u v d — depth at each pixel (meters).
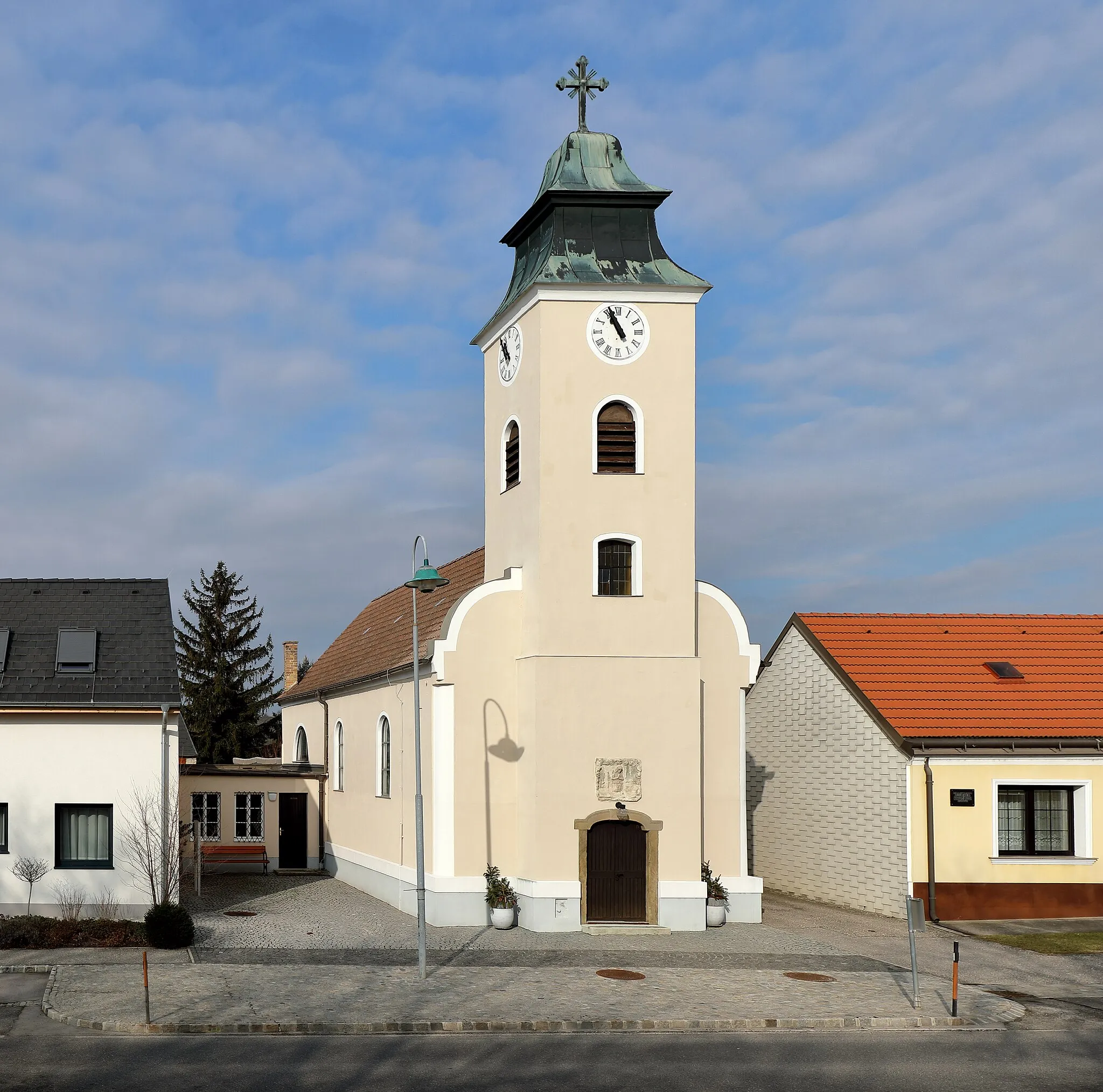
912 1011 18.78
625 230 27.58
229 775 37.47
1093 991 20.80
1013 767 28.16
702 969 21.80
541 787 25.53
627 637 26.23
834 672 30.89
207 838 37.28
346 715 36.03
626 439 26.75
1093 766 28.41
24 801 24.94
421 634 31.44
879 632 32.50
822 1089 14.93
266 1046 16.47
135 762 25.22
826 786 31.27
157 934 23.02
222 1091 14.30
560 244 27.20
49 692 25.27
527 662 26.20
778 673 33.97
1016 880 27.92
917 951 24.05
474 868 26.31
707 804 27.20
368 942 24.20
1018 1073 15.80
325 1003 18.58
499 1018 17.83
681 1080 15.16
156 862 24.89
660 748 25.95
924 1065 16.12
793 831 32.88
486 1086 14.75
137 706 25.08
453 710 26.45
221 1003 18.44
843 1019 18.20
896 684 29.98
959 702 29.39
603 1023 17.73
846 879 30.23
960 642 32.28
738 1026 17.98
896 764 28.31
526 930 25.39
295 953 22.88
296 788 37.84
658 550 26.56
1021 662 31.50
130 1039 16.70
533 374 26.89
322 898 31.14
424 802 27.59
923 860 27.77
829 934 25.94
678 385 26.95
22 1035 16.86
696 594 27.22
